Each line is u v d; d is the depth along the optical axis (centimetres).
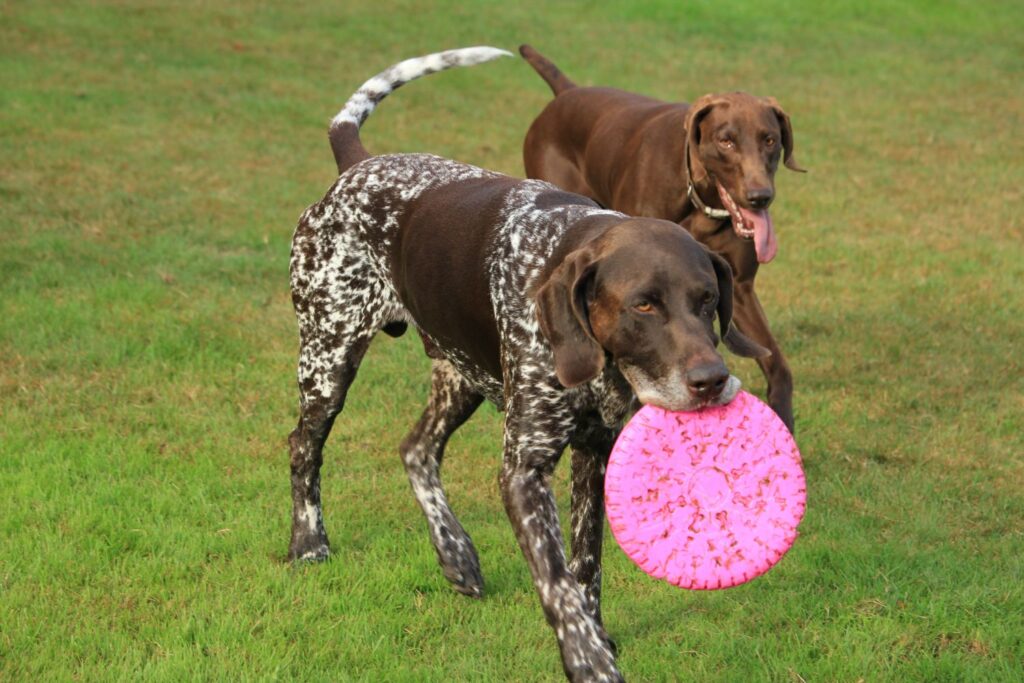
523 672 601
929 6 3556
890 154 2038
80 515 741
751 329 912
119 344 1031
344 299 707
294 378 998
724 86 2516
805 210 1662
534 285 569
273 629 632
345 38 2666
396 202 682
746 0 3469
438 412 723
